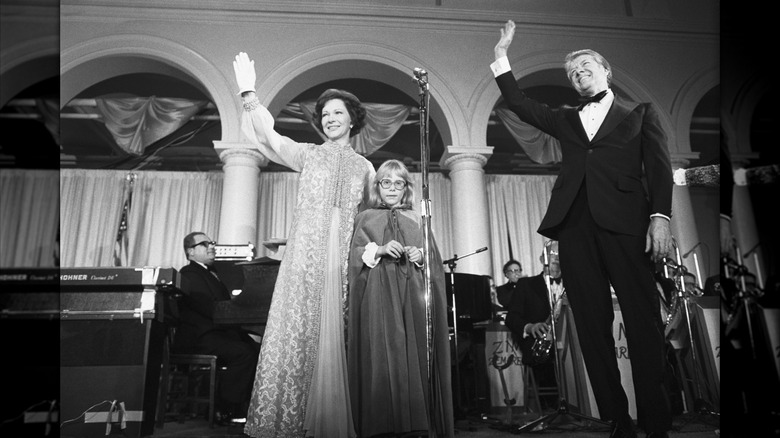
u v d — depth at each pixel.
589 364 3.03
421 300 3.07
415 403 2.93
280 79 5.52
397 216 3.26
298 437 3.19
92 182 6.52
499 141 7.29
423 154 2.97
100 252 6.36
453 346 4.22
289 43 5.59
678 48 5.68
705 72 5.65
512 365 5.15
